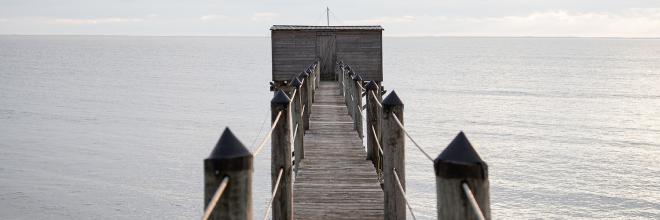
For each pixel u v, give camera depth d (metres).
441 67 198.50
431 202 42.62
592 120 80.12
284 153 6.93
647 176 49.56
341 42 28.25
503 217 39.97
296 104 11.01
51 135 74.69
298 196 8.69
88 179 53.22
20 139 71.94
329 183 9.43
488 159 55.81
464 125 75.38
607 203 42.69
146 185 51.38
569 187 46.41
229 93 122.56
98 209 45.56
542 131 71.06
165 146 67.56
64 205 46.28
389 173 6.72
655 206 42.09
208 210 3.07
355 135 13.89
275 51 28.22
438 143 63.19
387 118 6.71
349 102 17.69
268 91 127.12
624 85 133.62
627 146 61.91
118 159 61.00
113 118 88.31
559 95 111.31
